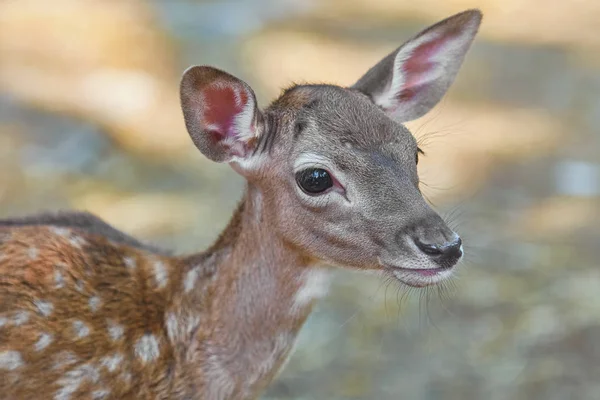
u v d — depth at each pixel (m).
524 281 13.38
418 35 8.24
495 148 17.09
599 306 12.75
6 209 13.88
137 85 17.25
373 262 7.36
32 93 16.17
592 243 14.38
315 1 24.31
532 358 11.90
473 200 15.43
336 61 20.38
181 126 16.70
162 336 7.67
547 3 25.53
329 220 7.39
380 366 11.78
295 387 11.41
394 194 7.27
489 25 23.77
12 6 18.66
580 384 11.48
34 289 7.41
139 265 7.88
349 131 7.43
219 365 7.71
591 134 17.98
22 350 7.27
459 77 20.20
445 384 11.50
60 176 14.77
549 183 16.09
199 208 14.69
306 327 12.36
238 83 7.49
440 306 12.77
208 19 21.03
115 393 7.54
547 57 21.80
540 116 18.66
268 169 7.58
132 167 15.43
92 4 19.62
